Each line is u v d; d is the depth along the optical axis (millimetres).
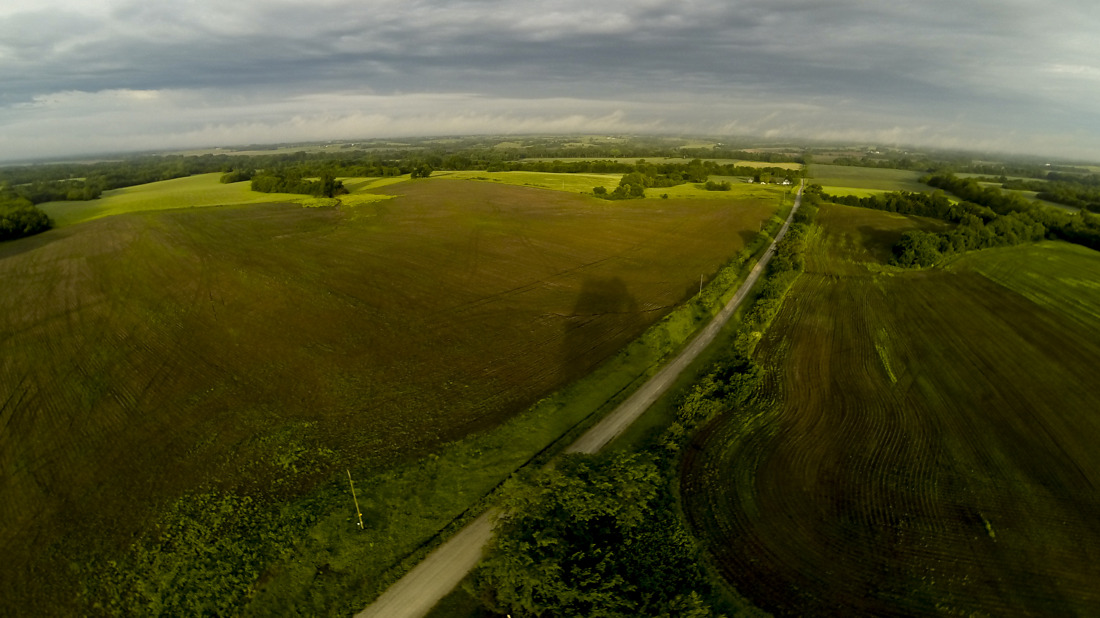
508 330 40750
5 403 30812
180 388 32406
